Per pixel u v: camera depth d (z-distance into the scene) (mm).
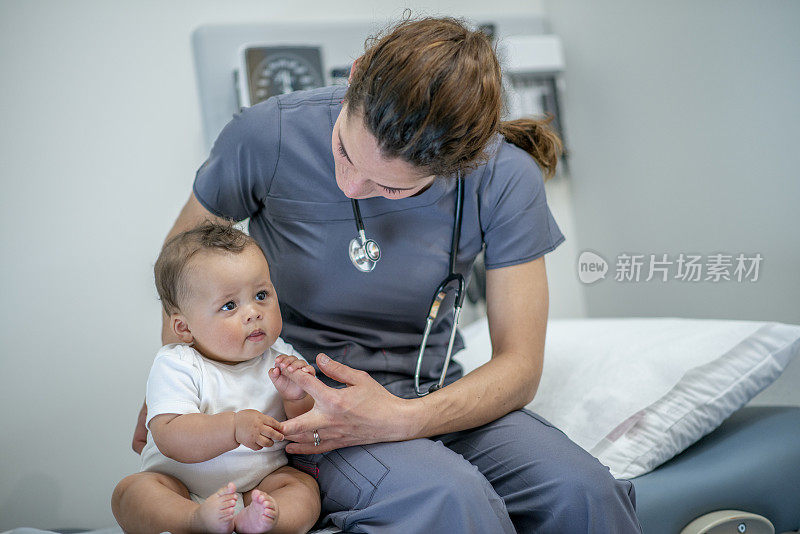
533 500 988
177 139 1974
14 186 1836
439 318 1196
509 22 2205
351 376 981
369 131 841
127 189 1926
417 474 923
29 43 1864
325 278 1116
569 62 2248
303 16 2100
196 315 1009
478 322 1940
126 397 1898
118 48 1937
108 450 1877
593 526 943
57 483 1835
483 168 1120
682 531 1180
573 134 2264
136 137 1939
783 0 1438
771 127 1497
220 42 1970
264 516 832
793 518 1280
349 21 2066
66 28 1896
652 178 1913
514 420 1097
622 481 1012
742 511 1228
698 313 1780
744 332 1371
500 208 1139
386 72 826
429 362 1176
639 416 1296
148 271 1930
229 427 919
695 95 1722
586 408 1341
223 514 845
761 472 1245
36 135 1859
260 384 1048
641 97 1926
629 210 2021
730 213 1642
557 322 1714
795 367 1504
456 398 1032
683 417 1300
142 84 1951
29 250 1840
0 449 1796
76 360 1863
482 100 838
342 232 1104
